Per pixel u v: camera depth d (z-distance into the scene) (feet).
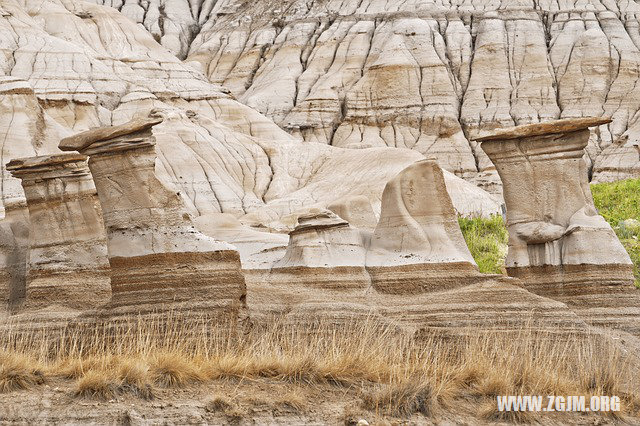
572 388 46.24
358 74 231.09
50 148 143.84
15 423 40.29
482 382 45.14
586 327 51.37
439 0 247.50
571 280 55.31
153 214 51.44
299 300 54.44
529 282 56.18
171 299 50.67
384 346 49.26
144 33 203.10
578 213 55.98
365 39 238.48
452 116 215.92
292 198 148.25
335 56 237.25
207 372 44.70
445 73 223.71
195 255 51.01
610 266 55.06
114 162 51.72
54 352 51.16
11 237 61.00
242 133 180.86
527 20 235.61
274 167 161.89
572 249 55.31
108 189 51.88
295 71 237.45
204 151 157.48
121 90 173.99
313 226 57.11
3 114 142.92
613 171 195.72
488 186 186.70
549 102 220.43
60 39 179.93
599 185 101.65
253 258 62.18
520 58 228.22
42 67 170.09
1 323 53.42
